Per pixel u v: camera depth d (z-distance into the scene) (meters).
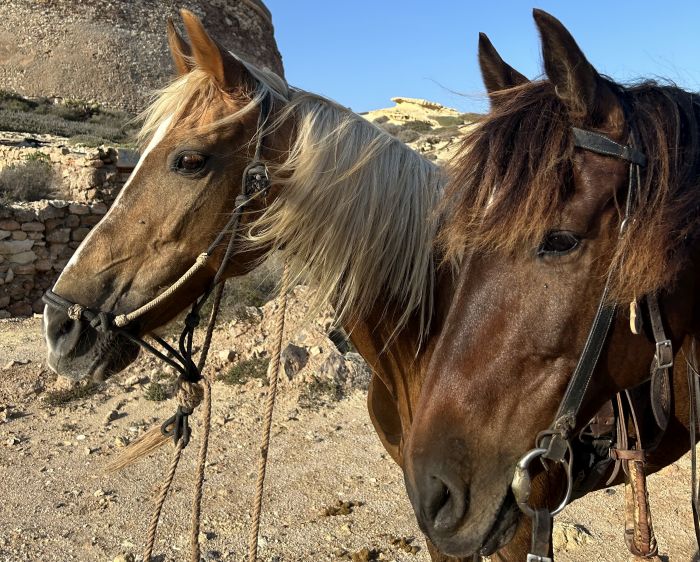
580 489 2.08
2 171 12.48
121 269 2.05
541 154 1.34
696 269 1.44
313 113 2.09
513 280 1.39
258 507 2.26
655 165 1.32
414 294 2.04
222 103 2.07
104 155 12.42
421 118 28.59
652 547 2.07
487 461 1.43
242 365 5.98
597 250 1.33
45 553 3.50
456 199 1.50
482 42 1.76
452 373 1.46
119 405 5.58
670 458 2.19
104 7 29.86
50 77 27.89
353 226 2.03
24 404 5.59
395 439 2.48
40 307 10.71
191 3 29.27
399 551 3.49
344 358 5.97
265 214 2.02
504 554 2.00
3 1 28.36
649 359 1.45
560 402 1.40
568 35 1.33
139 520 3.85
